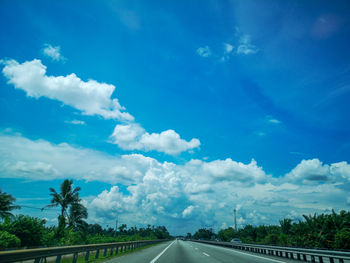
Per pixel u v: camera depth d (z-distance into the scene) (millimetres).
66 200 38469
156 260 13203
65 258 12922
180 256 15977
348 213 33562
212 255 16891
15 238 15609
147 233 131750
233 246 29703
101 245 14156
